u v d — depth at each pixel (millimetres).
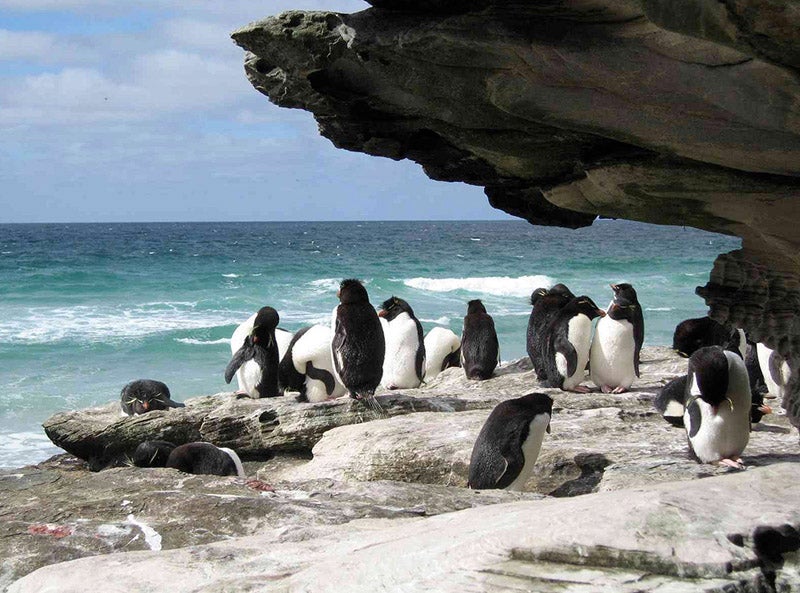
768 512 3789
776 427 7516
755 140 5770
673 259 37656
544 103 6086
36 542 6023
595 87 5883
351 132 6719
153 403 8391
